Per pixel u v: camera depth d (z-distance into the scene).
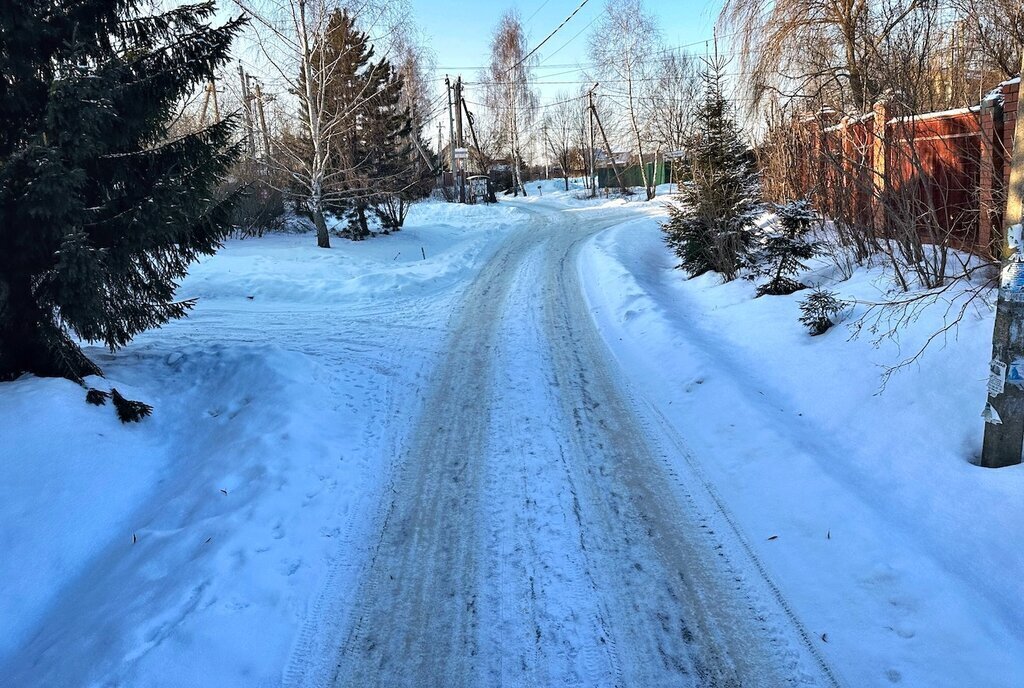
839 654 3.18
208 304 12.13
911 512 4.25
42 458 4.95
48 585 4.18
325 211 21.92
